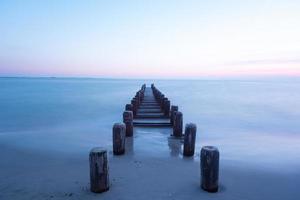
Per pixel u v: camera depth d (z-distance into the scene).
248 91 59.72
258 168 6.55
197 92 52.81
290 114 20.61
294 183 5.65
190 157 6.98
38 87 74.62
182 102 30.20
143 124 10.84
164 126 10.80
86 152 7.94
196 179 5.55
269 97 40.09
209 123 15.73
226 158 7.49
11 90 57.12
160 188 5.12
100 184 4.90
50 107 24.27
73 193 4.96
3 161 7.18
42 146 8.79
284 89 72.81
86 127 13.07
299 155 8.05
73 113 19.95
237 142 10.11
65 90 58.31
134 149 7.69
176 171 5.98
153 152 7.42
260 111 22.44
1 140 9.82
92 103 27.89
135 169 6.09
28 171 6.31
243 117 18.67
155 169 6.10
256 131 13.35
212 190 4.99
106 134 10.97
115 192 4.93
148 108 15.74
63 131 11.84
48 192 5.06
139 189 5.07
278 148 9.11
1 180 5.74
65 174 6.01
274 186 5.46
